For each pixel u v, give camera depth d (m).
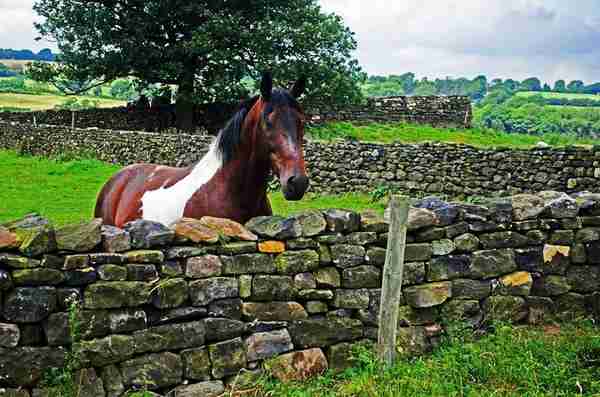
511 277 6.32
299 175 5.72
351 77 29.67
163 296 4.91
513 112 58.50
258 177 6.18
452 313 6.07
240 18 28.44
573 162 15.30
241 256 5.26
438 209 6.09
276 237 5.40
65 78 32.03
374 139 26.11
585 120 54.44
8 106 50.69
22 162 22.64
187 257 5.05
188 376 5.02
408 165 16.59
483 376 5.23
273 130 5.87
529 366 5.25
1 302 4.35
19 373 4.39
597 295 6.65
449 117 30.69
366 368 5.33
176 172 6.98
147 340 4.86
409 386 5.01
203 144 19.20
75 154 23.00
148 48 29.39
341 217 5.64
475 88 107.94
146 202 6.72
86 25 29.70
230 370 5.18
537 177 15.60
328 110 29.64
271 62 28.11
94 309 4.67
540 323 6.41
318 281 5.55
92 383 4.64
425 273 5.96
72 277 4.60
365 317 5.71
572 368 5.31
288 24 28.83
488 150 16.02
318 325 5.53
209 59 29.09
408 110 30.58
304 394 5.00
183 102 30.98
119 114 32.75
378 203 15.79
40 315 4.46
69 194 15.92
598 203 6.68
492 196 15.98
